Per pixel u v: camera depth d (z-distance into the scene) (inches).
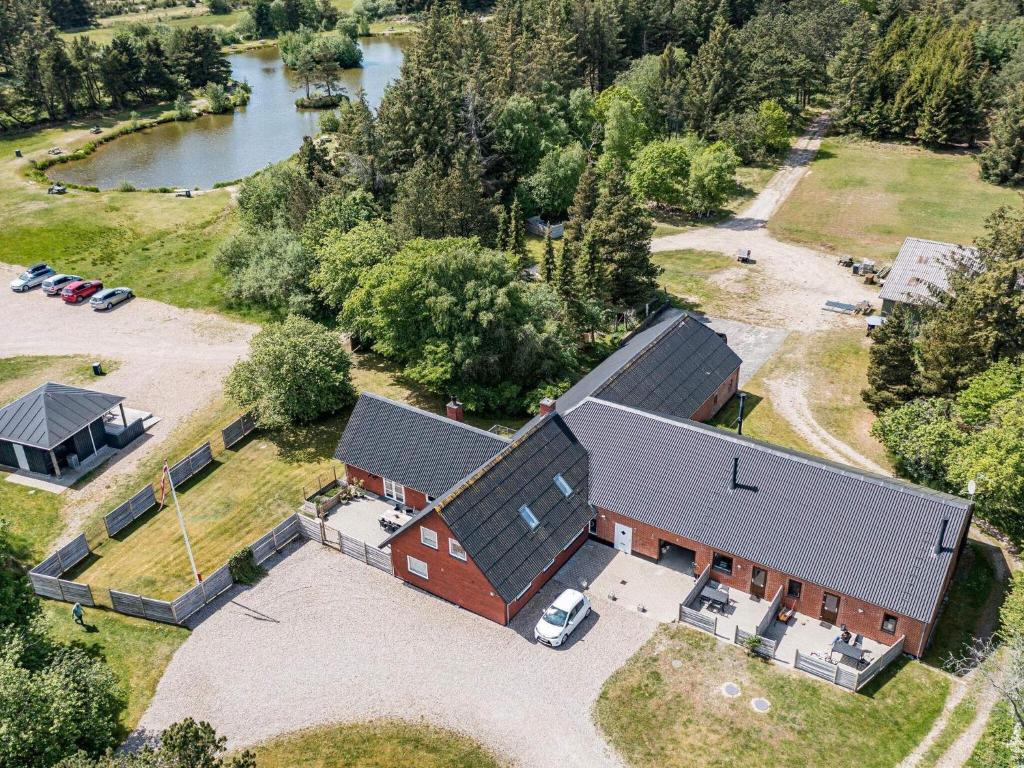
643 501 1708.9
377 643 1546.5
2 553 1544.0
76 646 1558.8
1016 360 2047.2
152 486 1977.1
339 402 2298.2
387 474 1904.5
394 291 2274.9
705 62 4606.3
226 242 3193.9
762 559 1561.3
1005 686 1242.6
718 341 2372.0
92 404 2201.0
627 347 2333.9
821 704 1386.6
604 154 4028.1
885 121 4945.9
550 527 1659.7
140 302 3142.2
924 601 1419.8
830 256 3442.4
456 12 5378.9
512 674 1466.5
